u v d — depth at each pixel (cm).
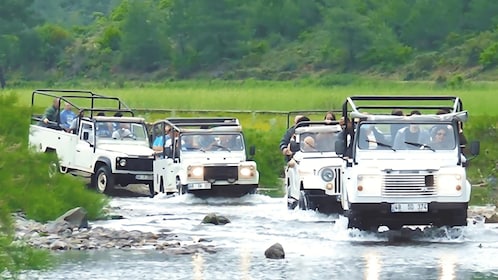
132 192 8188
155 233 5266
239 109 15100
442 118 5169
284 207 6712
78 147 8156
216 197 7319
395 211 4894
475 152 5128
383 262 4309
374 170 4912
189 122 7769
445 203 4884
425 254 4525
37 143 8412
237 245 4850
